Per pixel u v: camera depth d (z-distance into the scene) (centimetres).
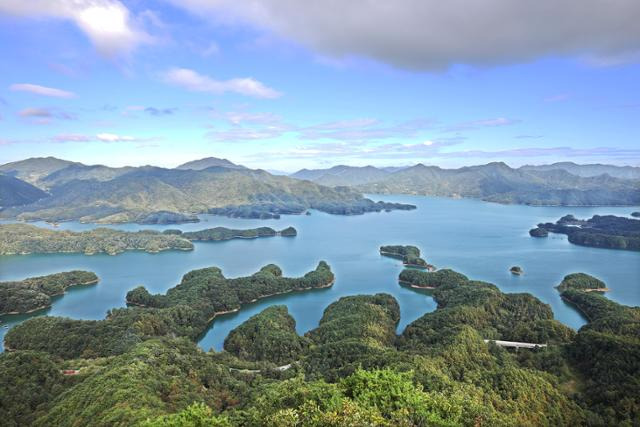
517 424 8794
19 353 12031
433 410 7738
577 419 9588
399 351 14162
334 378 11869
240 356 16100
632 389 10025
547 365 12312
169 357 12156
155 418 7819
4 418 9769
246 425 7844
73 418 8788
